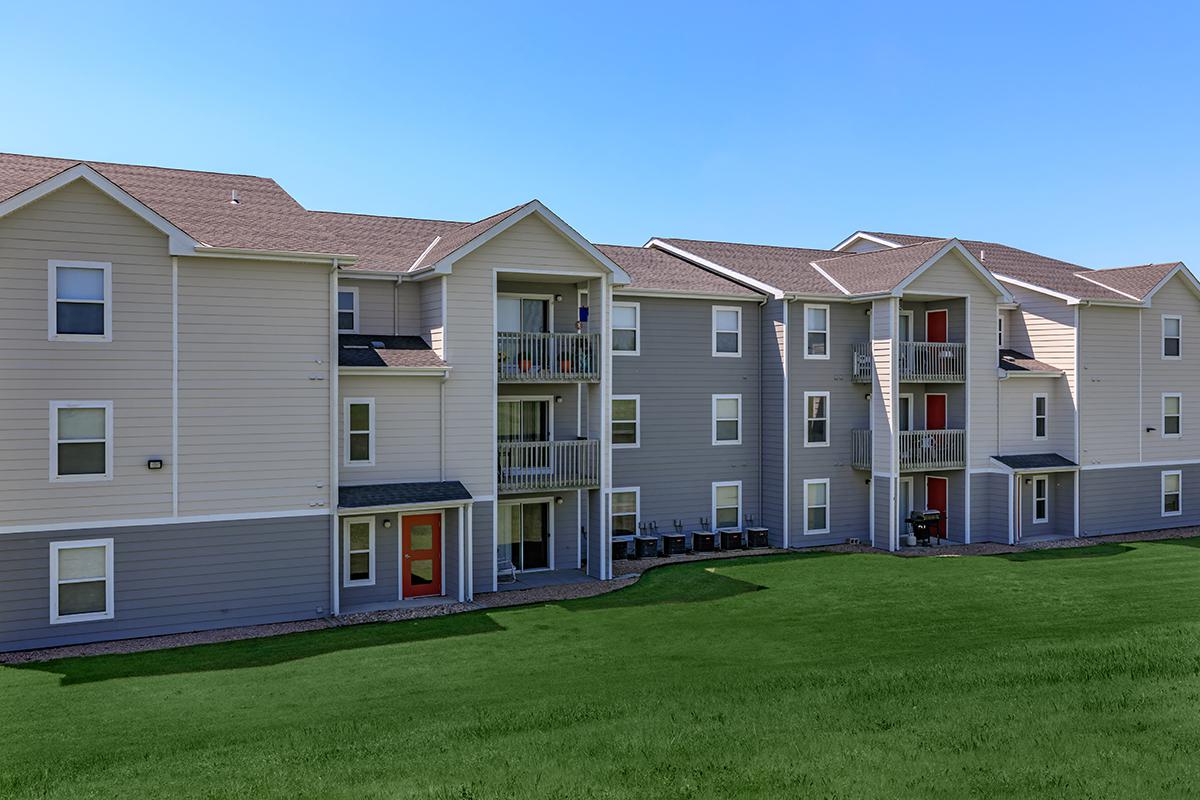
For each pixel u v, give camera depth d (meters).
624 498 27.80
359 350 22.20
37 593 17.72
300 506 20.03
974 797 10.30
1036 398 31.70
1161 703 13.39
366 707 14.35
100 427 18.19
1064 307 31.67
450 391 22.61
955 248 29.41
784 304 28.80
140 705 14.49
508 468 24.08
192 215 20.66
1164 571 25.55
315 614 20.28
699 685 15.33
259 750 12.28
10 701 14.68
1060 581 24.19
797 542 29.28
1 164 20.67
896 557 27.61
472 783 10.91
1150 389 33.09
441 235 26.88
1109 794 10.30
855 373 29.91
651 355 28.02
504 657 17.33
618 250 31.80
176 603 18.89
